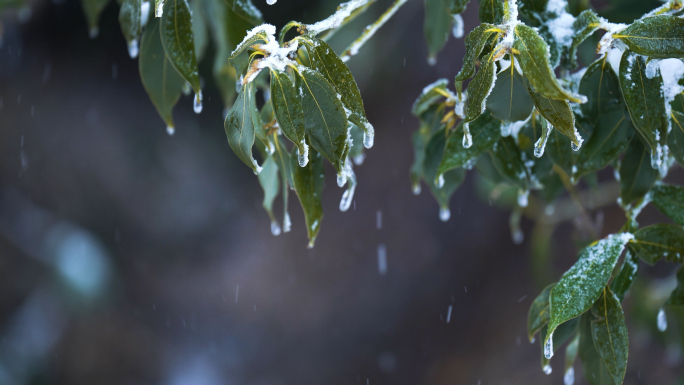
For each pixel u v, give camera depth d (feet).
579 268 5.34
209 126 19.39
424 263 18.52
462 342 17.19
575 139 5.04
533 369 15.74
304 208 5.47
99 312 16.20
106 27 17.54
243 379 18.10
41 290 15.17
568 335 5.59
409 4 16.85
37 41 17.22
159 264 18.79
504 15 5.08
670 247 5.49
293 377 18.24
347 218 19.81
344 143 5.12
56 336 15.57
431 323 17.78
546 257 9.77
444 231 18.44
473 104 5.11
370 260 19.08
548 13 5.49
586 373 5.66
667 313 8.46
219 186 19.95
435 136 5.95
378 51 17.37
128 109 18.47
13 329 14.93
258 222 20.48
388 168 19.34
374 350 18.01
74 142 17.34
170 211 18.81
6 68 16.87
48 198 16.74
